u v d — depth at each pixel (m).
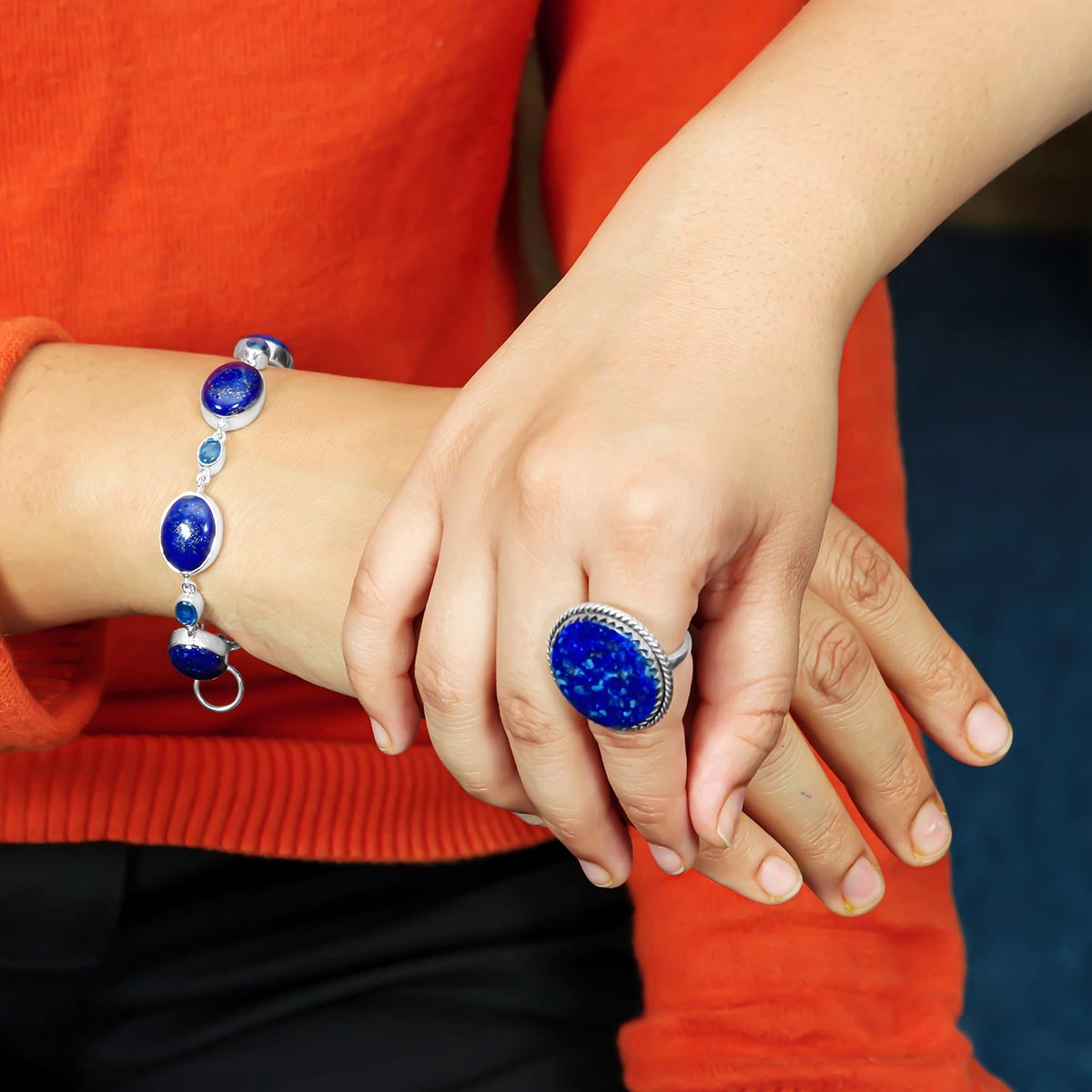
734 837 0.67
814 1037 0.70
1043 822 1.33
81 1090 0.76
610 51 0.80
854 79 0.68
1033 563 1.58
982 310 1.97
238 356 0.71
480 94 0.78
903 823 0.69
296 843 0.77
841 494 0.75
